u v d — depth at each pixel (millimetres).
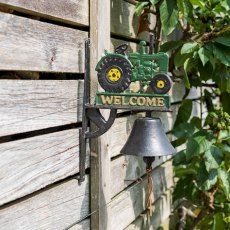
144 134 1938
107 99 1929
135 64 1926
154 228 2977
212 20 2896
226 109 3268
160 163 3143
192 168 3137
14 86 1584
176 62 2727
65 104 1867
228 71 2811
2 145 1540
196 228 3406
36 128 1696
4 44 1529
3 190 1540
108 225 2201
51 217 1806
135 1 2660
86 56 1981
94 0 2051
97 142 2098
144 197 2777
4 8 1669
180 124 2988
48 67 1750
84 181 2045
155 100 1899
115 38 2461
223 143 2957
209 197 3291
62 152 1856
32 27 1657
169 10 2357
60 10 1823
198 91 3947
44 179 1743
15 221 1608
